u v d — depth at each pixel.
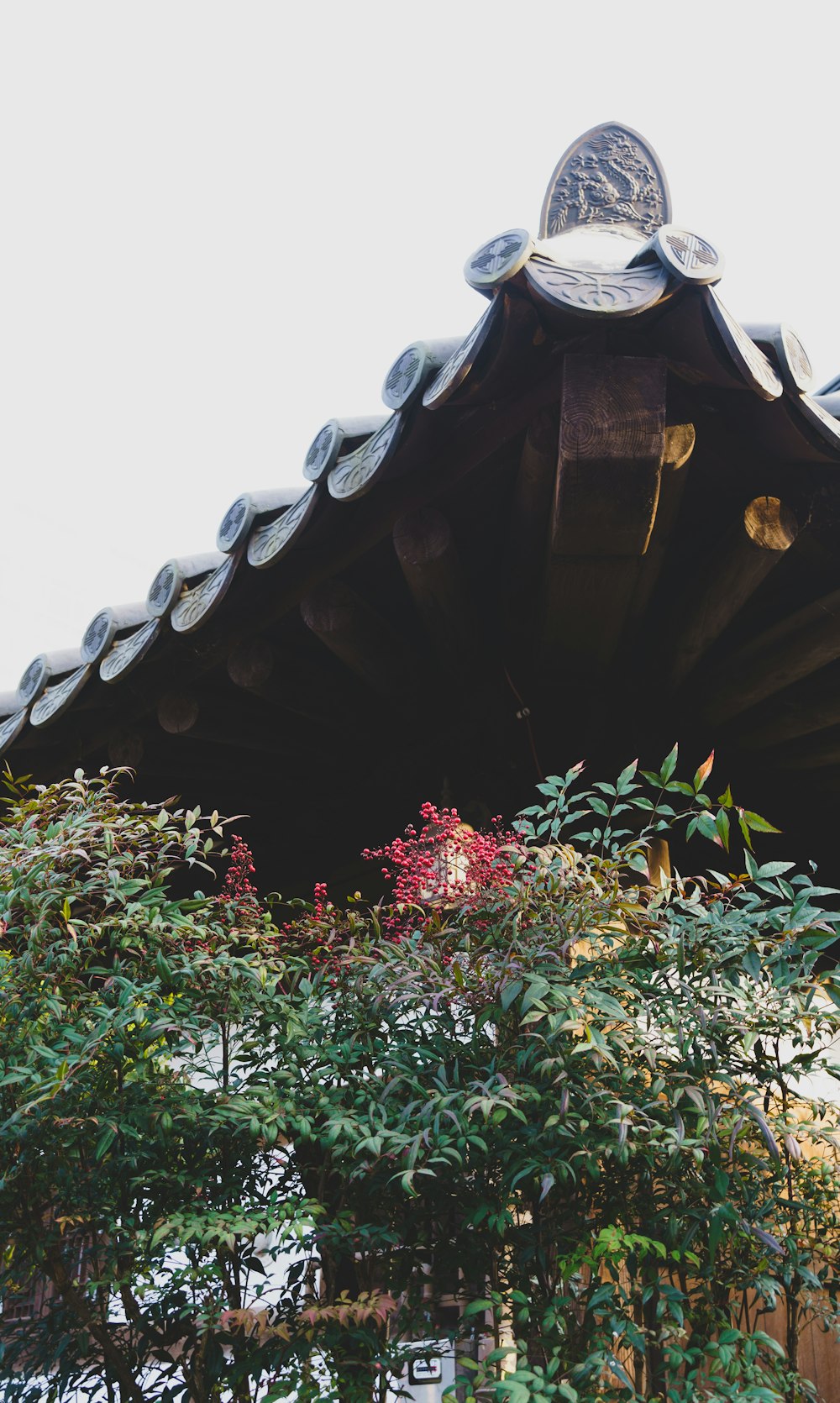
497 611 3.00
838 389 4.33
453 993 2.03
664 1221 1.91
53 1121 1.98
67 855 2.14
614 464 2.10
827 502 2.47
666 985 2.03
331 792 3.72
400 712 3.25
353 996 2.22
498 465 2.41
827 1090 2.95
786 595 2.82
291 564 2.71
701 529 2.66
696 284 1.94
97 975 2.24
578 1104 1.90
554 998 1.90
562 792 2.22
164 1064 2.18
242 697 3.20
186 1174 2.07
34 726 3.07
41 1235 2.03
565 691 3.10
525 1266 1.97
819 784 3.57
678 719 3.17
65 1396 2.42
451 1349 2.10
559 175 3.76
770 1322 2.63
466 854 2.17
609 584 2.45
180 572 2.68
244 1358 1.96
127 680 2.99
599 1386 1.76
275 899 2.39
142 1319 2.01
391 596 2.89
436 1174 1.81
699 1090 1.83
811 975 1.92
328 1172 2.12
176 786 3.67
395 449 2.22
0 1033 2.06
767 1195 2.03
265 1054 2.23
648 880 2.96
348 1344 2.00
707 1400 1.72
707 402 2.30
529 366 2.19
